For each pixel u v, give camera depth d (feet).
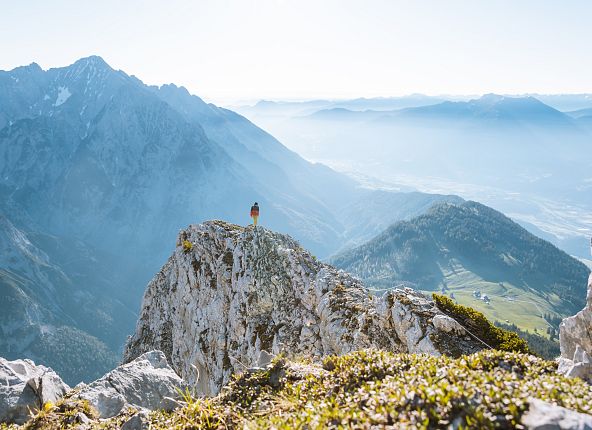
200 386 161.17
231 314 159.12
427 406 30.07
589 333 62.85
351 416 32.07
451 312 93.40
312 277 148.05
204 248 195.31
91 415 56.39
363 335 106.11
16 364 76.59
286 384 45.78
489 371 37.40
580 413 25.79
